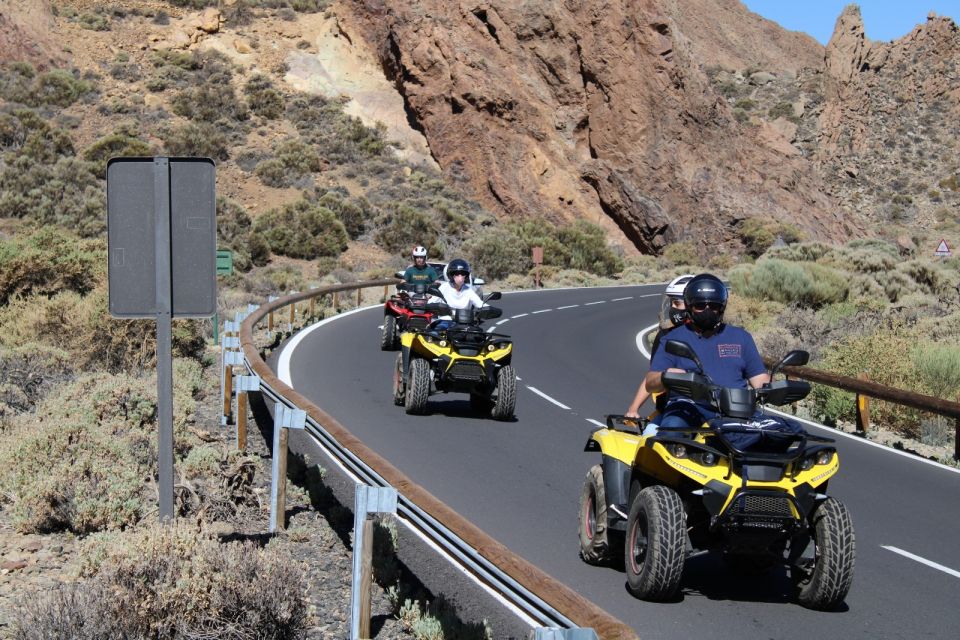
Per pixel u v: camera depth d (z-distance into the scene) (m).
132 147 55.16
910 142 128.62
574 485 10.35
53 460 8.79
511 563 4.77
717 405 6.59
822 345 24.36
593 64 70.69
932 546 8.83
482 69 68.25
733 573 7.59
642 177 69.38
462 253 52.25
